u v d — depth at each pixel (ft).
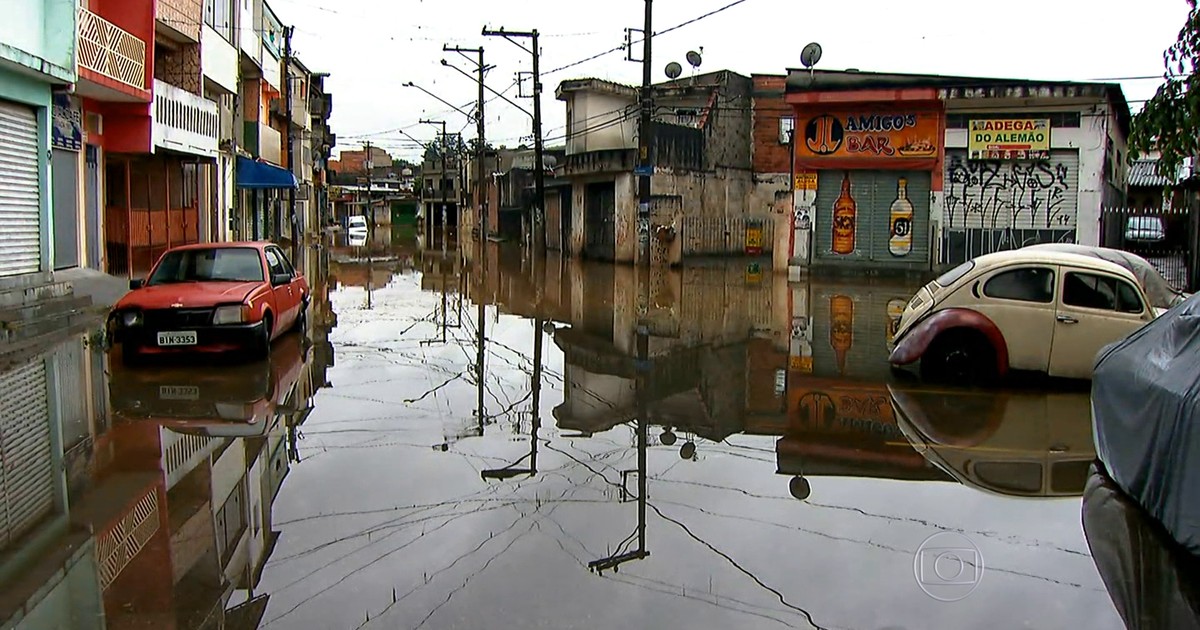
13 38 48.42
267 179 109.29
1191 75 22.18
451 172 289.94
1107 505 20.03
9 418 27.04
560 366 39.17
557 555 17.06
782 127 124.57
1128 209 131.54
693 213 113.80
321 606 14.71
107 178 72.08
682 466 23.43
